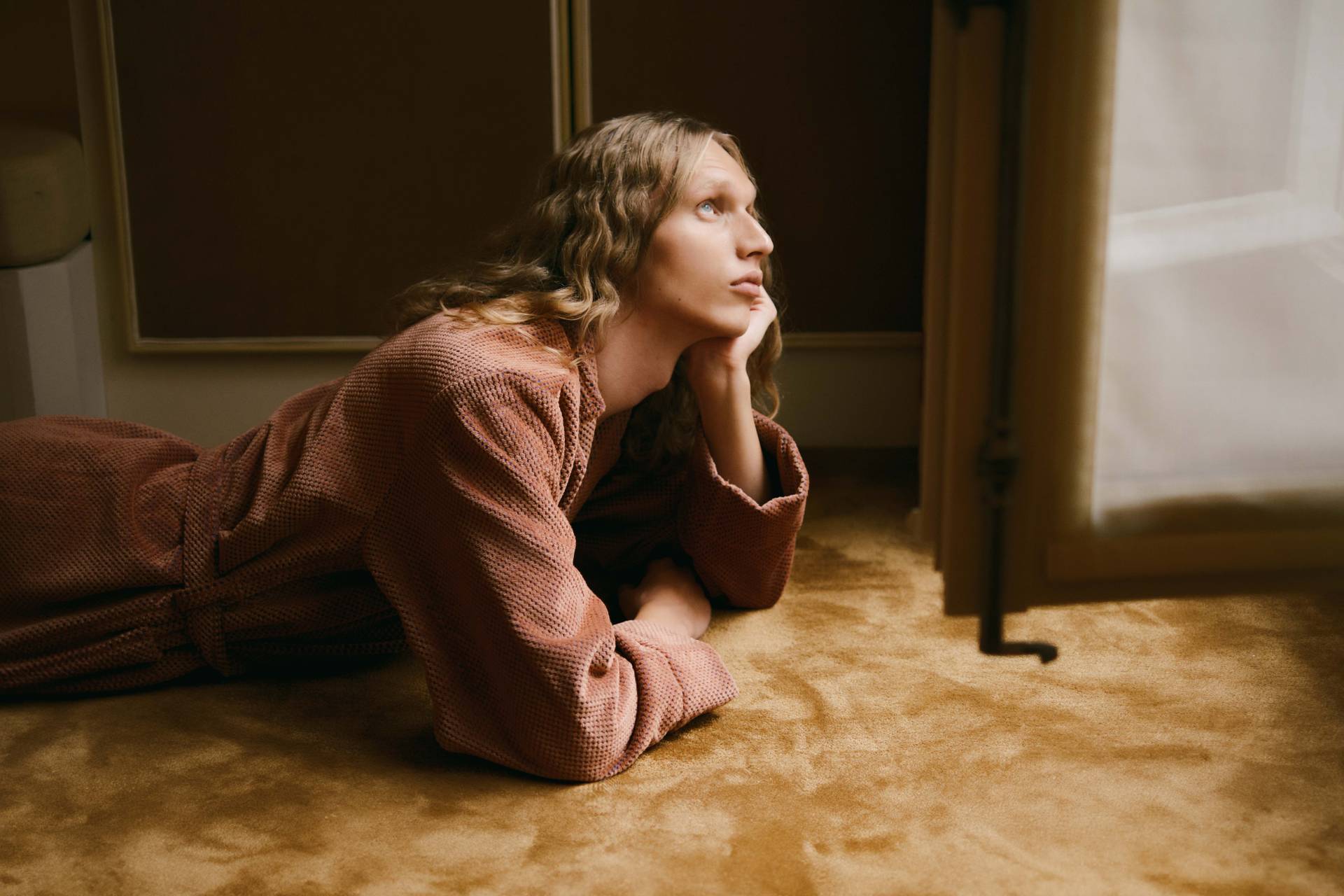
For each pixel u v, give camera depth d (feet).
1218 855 3.99
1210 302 3.81
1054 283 3.70
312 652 5.41
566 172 5.29
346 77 8.13
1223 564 3.98
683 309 5.10
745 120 8.21
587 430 5.04
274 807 4.35
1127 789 4.37
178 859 4.03
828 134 8.25
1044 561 3.89
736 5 8.04
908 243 8.45
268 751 4.75
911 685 5.20
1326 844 4.05
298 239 8.35
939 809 4.27
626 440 5.86
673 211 5.04
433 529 4.69
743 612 6.00
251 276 8.39
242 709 5.11
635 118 5.28
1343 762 4.53
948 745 4.70
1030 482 3.79
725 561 5.71
